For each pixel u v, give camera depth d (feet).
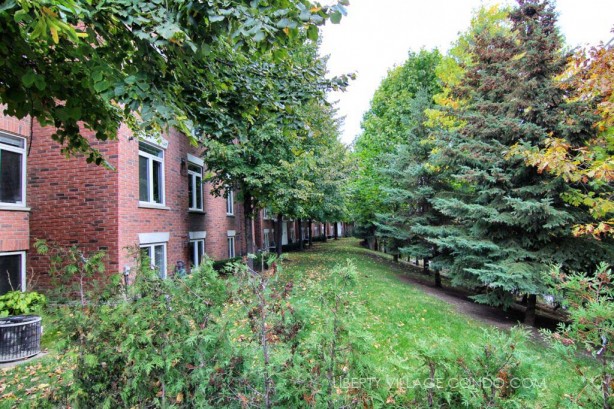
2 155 22.86
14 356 15.61
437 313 24.32
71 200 24.89
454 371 6.24
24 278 23.56
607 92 15.60
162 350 7.44
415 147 43.80
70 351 7.60
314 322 7.34
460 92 31.81
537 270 22.98
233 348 7.57
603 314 5.89
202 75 12.30
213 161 32.58
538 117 24.00
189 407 7.41
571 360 6.28
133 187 26.40
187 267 35.40
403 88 74.02
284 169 32.48
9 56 9.62
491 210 25.30
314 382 6.53
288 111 14.08
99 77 8.19
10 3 6.55
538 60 24.06
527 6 26.32
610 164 14.25
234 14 7.84
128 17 7.86
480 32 34.81
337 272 7.57
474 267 26.94
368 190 63.52
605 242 23.27
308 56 30.32
